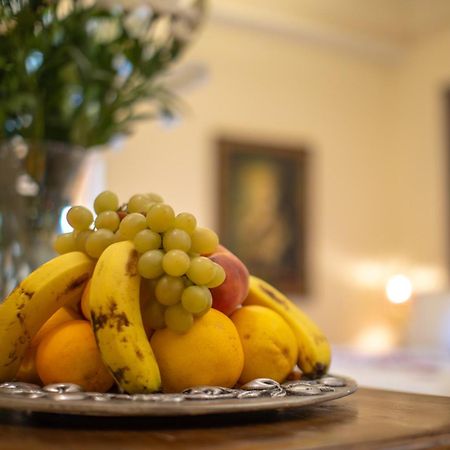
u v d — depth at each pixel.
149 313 0.57
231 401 0.48
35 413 0.53
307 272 4.21
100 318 0.54
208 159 3.98
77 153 1.07
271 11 4.10
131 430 0.48
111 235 0.59
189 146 3.92
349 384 0.61
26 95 1.02
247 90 4.14
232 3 4.00
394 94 4.64
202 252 0.59
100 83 1.14
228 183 4.02
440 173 4.34
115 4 1.03
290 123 4.27
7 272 1.00
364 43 4.40
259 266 4.07
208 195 3.96
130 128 1.26
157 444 0.43
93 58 1.12
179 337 0.56
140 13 1.11
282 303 0.68
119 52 1.15
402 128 4.60
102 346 0.53
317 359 0.66
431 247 4.34
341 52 4.47
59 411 0.46
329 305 4.28
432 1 4.32
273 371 0.61
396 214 4.59
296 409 0.58
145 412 0.45
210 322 0.57
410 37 4.54
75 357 0.56
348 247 4.40
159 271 0.55
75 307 0.63
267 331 0.61
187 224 0.58
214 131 4.01
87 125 1.14
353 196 4.46
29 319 0.57
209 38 4.03
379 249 4.52
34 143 1.03
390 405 0.62
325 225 4.33
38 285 0.57
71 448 0.42
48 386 0.53
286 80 4.28
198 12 1.12
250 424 0.51
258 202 4.10
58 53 1.03
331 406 0.61
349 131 4.49
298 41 4.30
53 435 0.47
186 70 1.23
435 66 4.39
